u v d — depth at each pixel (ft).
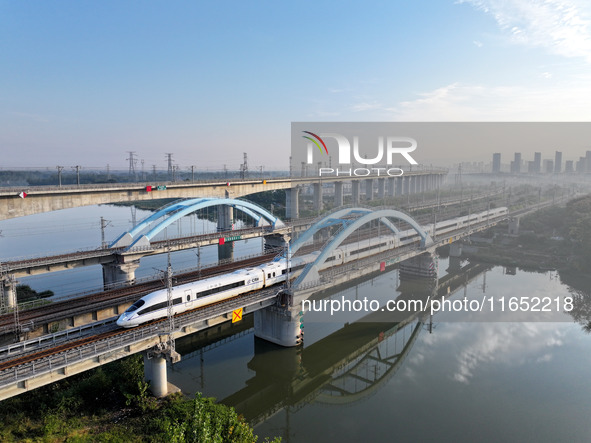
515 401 162.09
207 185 353.10
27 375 111.04
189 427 95.45
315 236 430.20
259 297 184.65
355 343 220.64
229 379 178.70
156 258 362.74
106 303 192.44
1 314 179.63
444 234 368.89
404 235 325.42
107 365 155.53
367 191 565.53
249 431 98.22
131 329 150.00
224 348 208.03
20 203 240.73
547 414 153.48
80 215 618.85
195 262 347.97
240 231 330.34
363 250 279.49
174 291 162.30
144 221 265.75
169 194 326.03
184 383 172.14
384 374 186.50
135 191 301.22
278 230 351.25
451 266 388.37
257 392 173.88
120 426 126.11
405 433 142.82
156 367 145.38
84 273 319.47
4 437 110.52
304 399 169.99
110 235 451.53
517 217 461.37
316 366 197.98
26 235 453.99
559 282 330.13
